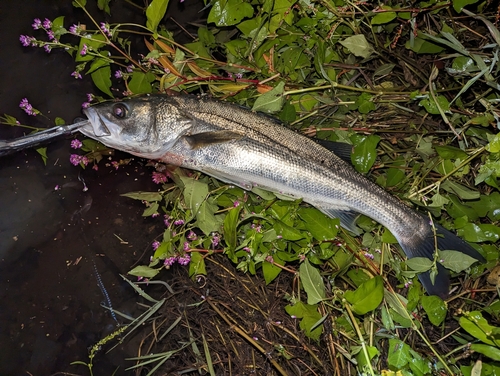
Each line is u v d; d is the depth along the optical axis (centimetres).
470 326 47
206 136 58
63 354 67
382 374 49
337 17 62
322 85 64
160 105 59
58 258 69
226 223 56
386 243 61
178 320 62
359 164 59
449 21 64
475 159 62
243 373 62
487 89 63
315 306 58
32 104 67
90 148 67
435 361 56
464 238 58
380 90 64
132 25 67
